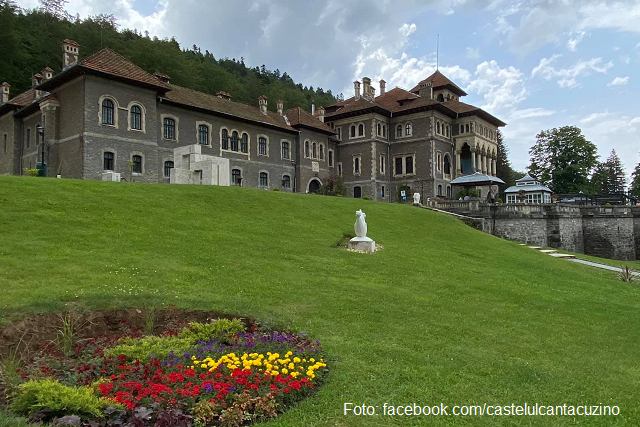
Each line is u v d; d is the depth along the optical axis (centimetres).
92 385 636
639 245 4253
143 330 916
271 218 2155
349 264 1606
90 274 1157
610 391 766
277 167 5597
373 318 1060
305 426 587
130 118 3925
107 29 8200
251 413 606
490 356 884
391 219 2691
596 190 7706
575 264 2497
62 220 1591
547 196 4725
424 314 1130
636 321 1250
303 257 1622
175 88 4750
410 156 6400
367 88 6875
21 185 1847
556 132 7369
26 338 827
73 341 837
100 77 3719
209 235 1716
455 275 1636
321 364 746
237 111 5216
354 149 6469
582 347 990
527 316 1206
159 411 579
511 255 2277
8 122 4625
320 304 1129
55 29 7488
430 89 6512
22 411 570
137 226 1680
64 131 3831
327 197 2967
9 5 6925
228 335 870
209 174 2911
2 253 1230
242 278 1289
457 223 3017
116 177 3164
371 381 729
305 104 10394
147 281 1162
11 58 5862
